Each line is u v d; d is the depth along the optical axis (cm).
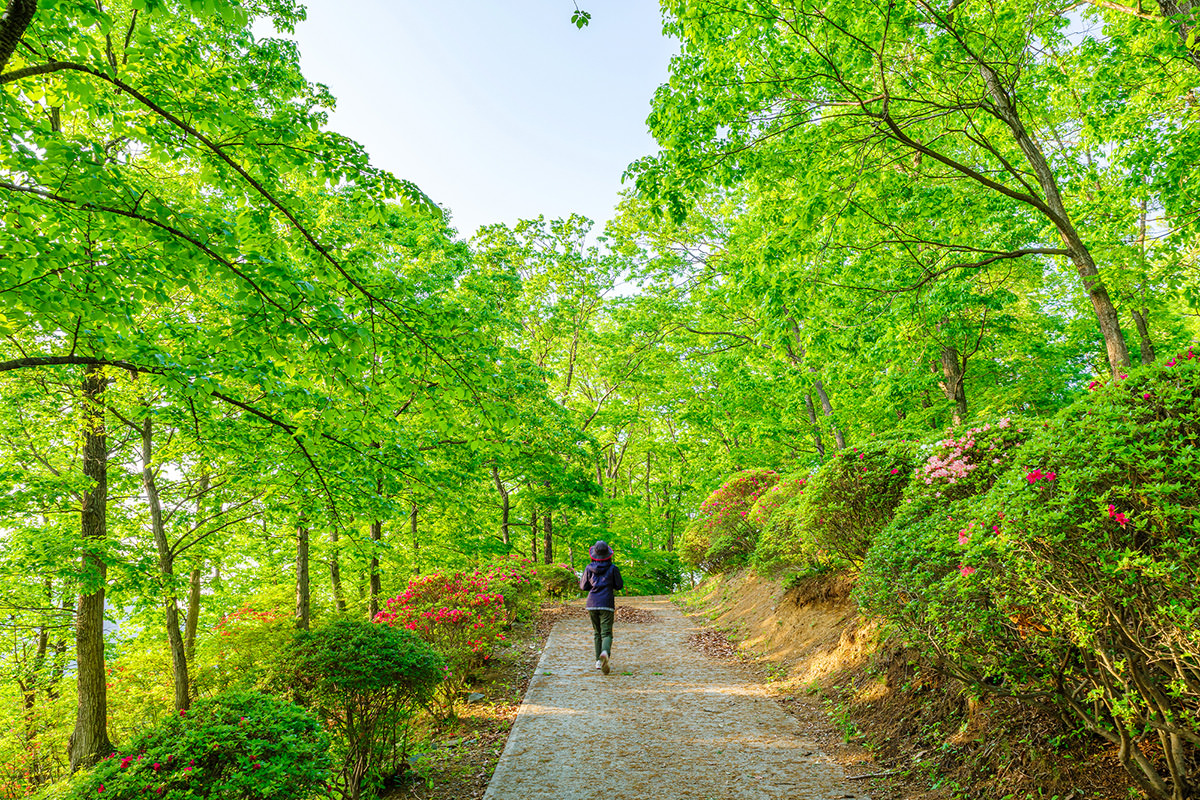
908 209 859
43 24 395
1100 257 774
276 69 798
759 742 510
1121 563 243
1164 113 802
